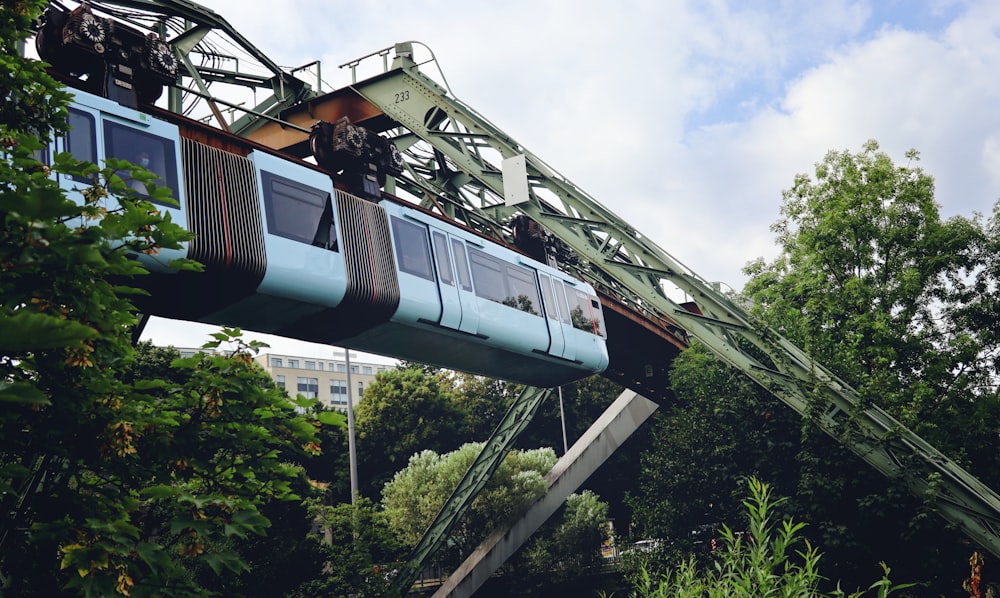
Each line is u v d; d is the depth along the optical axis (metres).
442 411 64.56
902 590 27.97
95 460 7.99
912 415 29.77
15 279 6.86
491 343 26.72
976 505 26.95
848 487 29.39
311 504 32.91
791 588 9.54
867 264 34.09
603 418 51.94
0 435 6.94
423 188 30.23
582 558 49.94
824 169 35.44
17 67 8.66
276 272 19.52
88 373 7.74
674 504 33.34
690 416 34.28
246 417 9.04
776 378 29.70
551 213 29.45
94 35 18.64
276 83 30.03
